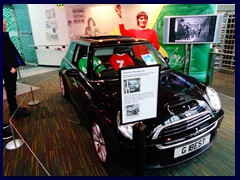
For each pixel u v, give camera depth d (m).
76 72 2.42
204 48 4.04
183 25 3.78
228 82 4.60
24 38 7.29
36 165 2.02
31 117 3.13
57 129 2.72
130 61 2.45
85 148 2.26
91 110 1.92
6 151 2.28
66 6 5.56
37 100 3.87
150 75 1.20
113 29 5.00
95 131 1.94
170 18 3.78
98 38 2.69
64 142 2.39
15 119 3.08
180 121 1.54
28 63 7.68
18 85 5.00
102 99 1.82
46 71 6.51
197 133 1.61
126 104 1.20
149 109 1.28
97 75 2.17
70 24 5.74
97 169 1.90
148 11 4.33
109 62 2.33
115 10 4.80
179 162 1.62
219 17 3.57
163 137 1.49
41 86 4.85
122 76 1.13
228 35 5.21
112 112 1.62
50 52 6.89
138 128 1.28
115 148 1.56
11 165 2.04
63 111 3.31
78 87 2.45
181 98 1.75
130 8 4.57
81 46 2.66
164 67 2.48
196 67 4.25
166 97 1.77
